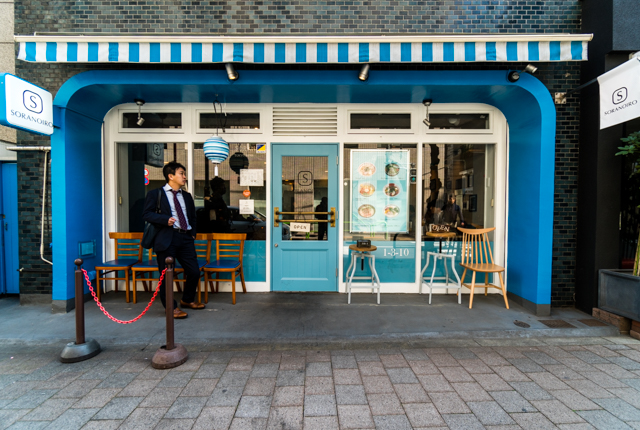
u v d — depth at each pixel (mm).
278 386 2336
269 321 3484
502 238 4461
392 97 4160
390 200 4574
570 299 4012
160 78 3674
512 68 3781
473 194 4582
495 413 2051
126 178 4559
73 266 3891
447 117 4504
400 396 2229
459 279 4137
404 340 3090
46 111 3432
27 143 3975
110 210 4504
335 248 4531
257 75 3676
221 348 2949
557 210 3977
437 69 3807
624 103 3051
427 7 3805
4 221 4336
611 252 3666
